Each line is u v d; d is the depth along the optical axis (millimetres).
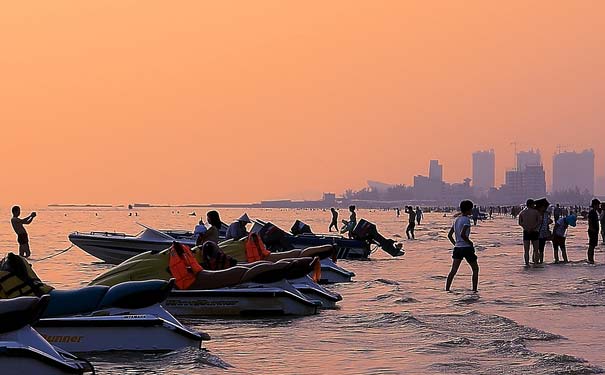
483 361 13672
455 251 24547
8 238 65125
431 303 21688
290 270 19578
